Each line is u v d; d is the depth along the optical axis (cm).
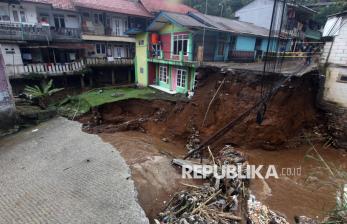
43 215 765
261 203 865
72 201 825
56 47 2202
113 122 1730
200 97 1530
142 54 2388
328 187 973
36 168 1059
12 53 2014
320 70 1457
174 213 755
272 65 1572
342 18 1304
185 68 1886
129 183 903
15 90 2034
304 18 2491
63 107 1923
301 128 1383
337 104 1367
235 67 1498
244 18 2798
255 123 1267
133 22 2664
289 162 1169
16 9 2039
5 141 1380
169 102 1733
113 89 2277
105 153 1159
